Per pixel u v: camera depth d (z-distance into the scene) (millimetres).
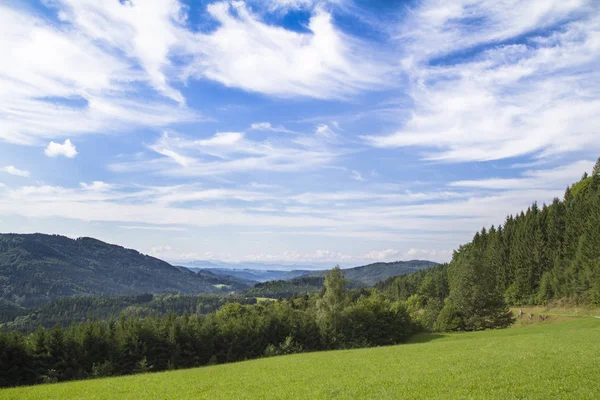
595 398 16750
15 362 55250
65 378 56938
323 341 83875
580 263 101250
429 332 99875
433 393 19969
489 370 25109
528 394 18125
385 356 42844
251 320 80125
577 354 28828
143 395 26891
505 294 127188
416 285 187250
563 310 97062
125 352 63844
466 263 96188
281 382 28938
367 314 90625
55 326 60344
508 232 145375
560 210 126062
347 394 21719
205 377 35594
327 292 91438
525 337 48156
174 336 69312
